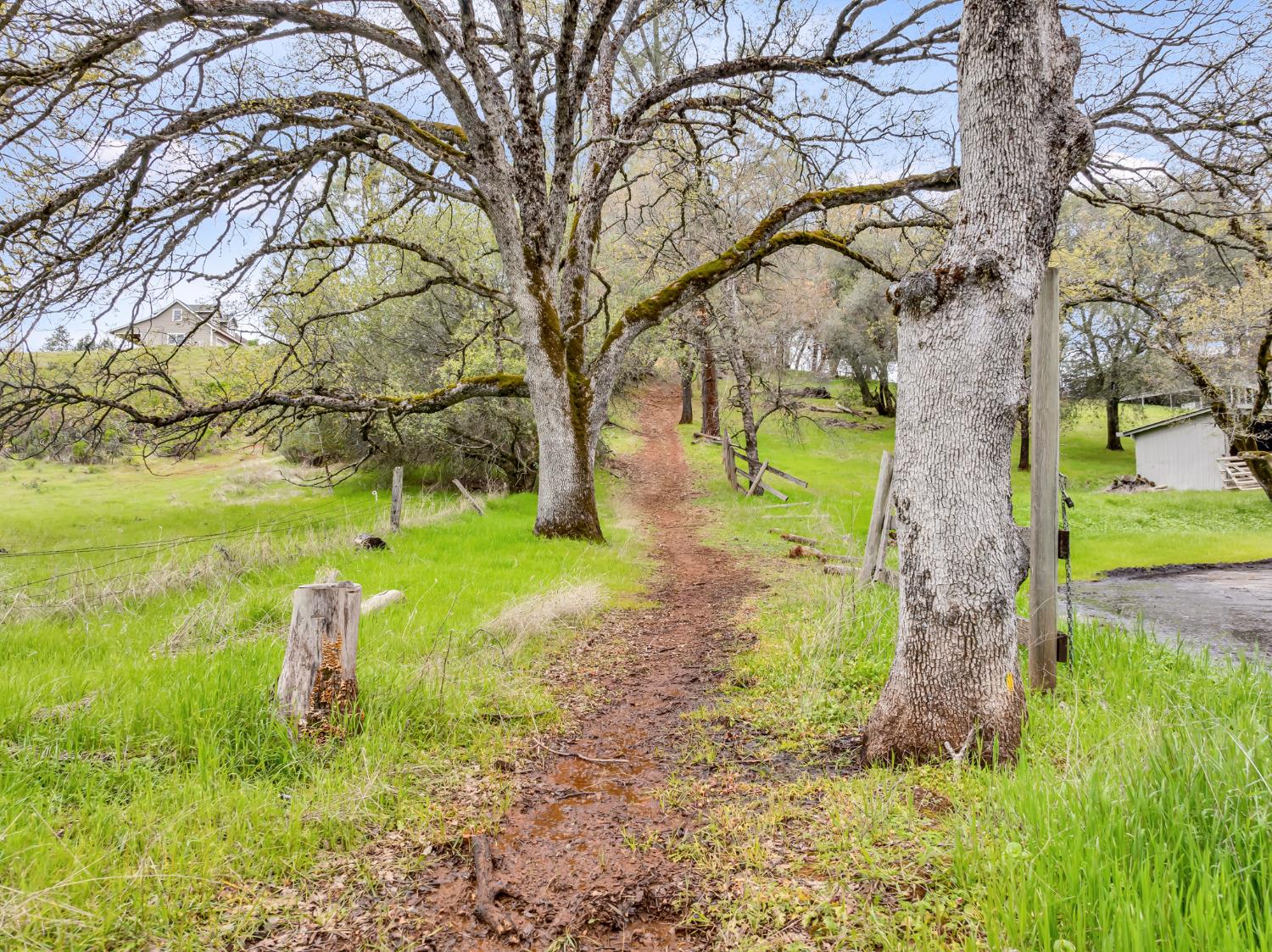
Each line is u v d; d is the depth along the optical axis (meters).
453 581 9.00
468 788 3.98
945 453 4.00
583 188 15.12
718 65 12.70
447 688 5.12
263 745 3.97
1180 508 21.33
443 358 20.67
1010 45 3.95
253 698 4.24
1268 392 16.84
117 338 10.38
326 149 11.05
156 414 11.59
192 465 27.88
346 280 17.86
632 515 19.34
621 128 13.62
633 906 2.89
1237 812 2.52
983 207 4.02
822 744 4.46
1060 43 4.32
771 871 3.01
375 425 19.38
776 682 5.65
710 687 5.87
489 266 20.92
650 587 10.51
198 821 3.23
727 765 4.27
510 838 3.50
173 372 12.32
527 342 13.17
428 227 19.81
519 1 11.94
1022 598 9.48
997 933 2.26
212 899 2.84
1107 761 3.16
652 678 6.17
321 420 19.92
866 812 3.26
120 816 3.18
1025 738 3.84
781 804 3.63
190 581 8.85
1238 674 5.50
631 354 26.94
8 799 3.10
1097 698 4.81
